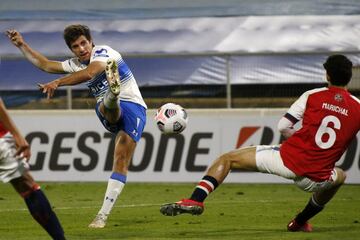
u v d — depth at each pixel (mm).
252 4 66500
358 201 40500
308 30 64250
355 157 47875
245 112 50031
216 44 63938
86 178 49906
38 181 50469
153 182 49406
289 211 36438
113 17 67000
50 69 32188
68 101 52594
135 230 30125
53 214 23062
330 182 27422
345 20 64375
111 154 49719
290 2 66000
